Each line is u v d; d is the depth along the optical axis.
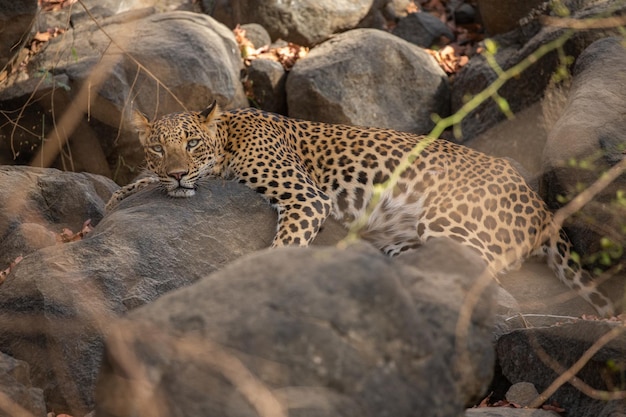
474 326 6.16
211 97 16.47
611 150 11.72
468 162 12.52
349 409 5.43
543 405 8.97
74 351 9.54
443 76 17.86
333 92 16.84
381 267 5.81
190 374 5.40
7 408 7.84
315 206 11.66
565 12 10.95
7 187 13.38
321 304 5.54
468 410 8.41
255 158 12.09
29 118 16.27
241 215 11.60
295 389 5.39
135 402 5.48
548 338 9.31
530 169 14.96
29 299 9.90
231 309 5.54
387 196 12.33
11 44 16.83
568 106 13.09
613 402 8.11
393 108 17.25
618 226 11.14
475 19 20.56
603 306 11.45
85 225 13.42
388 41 17.61
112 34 16.89
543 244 12.20
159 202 11.53
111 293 10.09
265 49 18.67
